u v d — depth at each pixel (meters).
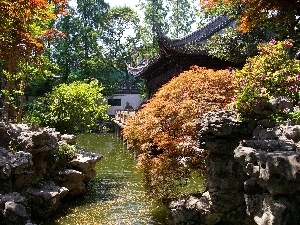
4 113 19.33
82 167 14.27
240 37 21.14
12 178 10.52
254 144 6.03
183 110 9.73
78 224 10.54
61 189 11.90
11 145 11.81
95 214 11.52
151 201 12.54
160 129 10.05
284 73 7.84
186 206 8.13
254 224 6.76
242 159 5.73
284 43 8.54
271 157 5.12
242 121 7.28
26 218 8.84
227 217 7.25
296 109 7.25
